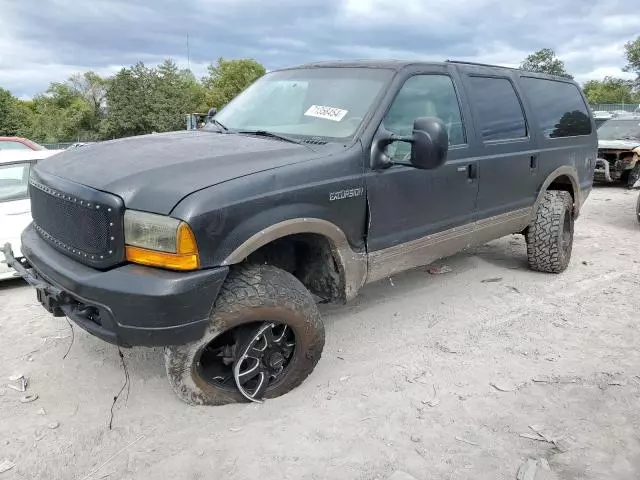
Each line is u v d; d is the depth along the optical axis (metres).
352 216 3.61
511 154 5.03
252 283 3.13
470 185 4.58
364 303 5.07
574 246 7.27
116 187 2.93
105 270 2.96
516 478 2.78
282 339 3.42
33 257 3.36
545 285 5.58
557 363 3.93
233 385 3.39
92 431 3.16
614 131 14.54
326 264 3.74
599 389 3.58
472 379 3.70
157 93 72.62
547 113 5.71
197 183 2.94
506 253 6.77
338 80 4.21
